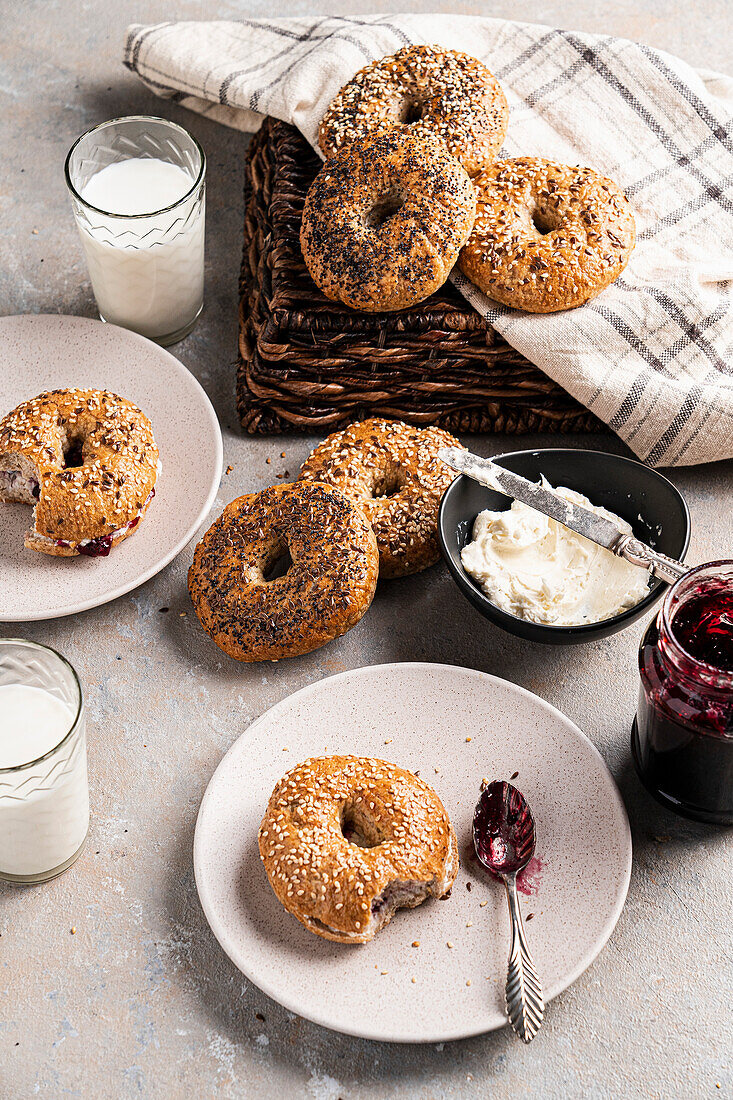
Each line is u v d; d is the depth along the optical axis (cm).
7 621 97
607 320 101
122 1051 86
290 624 94
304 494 97
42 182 118
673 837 92
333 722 92
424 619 99
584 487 98
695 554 101
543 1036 86
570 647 98
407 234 99
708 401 100
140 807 92
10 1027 86
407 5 126
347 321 101
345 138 105
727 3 127
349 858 86
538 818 90
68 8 127
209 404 103
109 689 96
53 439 99
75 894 90
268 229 108
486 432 106
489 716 93
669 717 86
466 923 87
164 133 109
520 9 126
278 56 114
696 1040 86
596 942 86
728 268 103
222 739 95
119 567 98
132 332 106
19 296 112
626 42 111
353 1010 84
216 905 87
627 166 108
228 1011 87
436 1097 85
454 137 104
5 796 85
